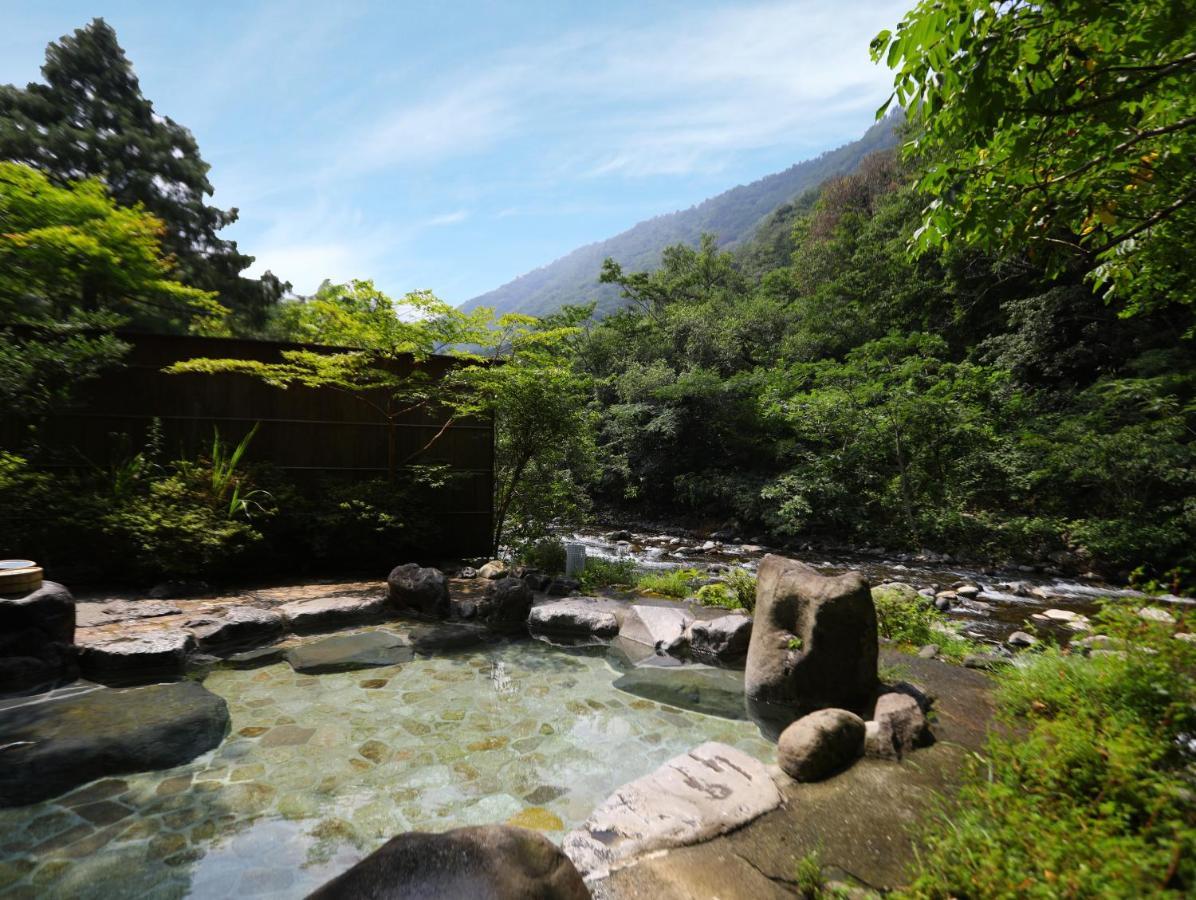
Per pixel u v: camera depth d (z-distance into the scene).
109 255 10.61
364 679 4.66
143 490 7.05
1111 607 3.12
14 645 4.24
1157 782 2.14
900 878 2.23
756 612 4.62
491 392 8.23
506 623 6.26
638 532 16.14
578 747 3.64
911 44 2.54
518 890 1.72
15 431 7.11
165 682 4.44
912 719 3.43
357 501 7.56
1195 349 12.10
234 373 7.91
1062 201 3.23
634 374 17.94
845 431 13.92
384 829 2.75
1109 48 2.46
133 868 2.43
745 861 2.37
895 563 11.64
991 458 12.14
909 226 17.81
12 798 2.88
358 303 7.76
